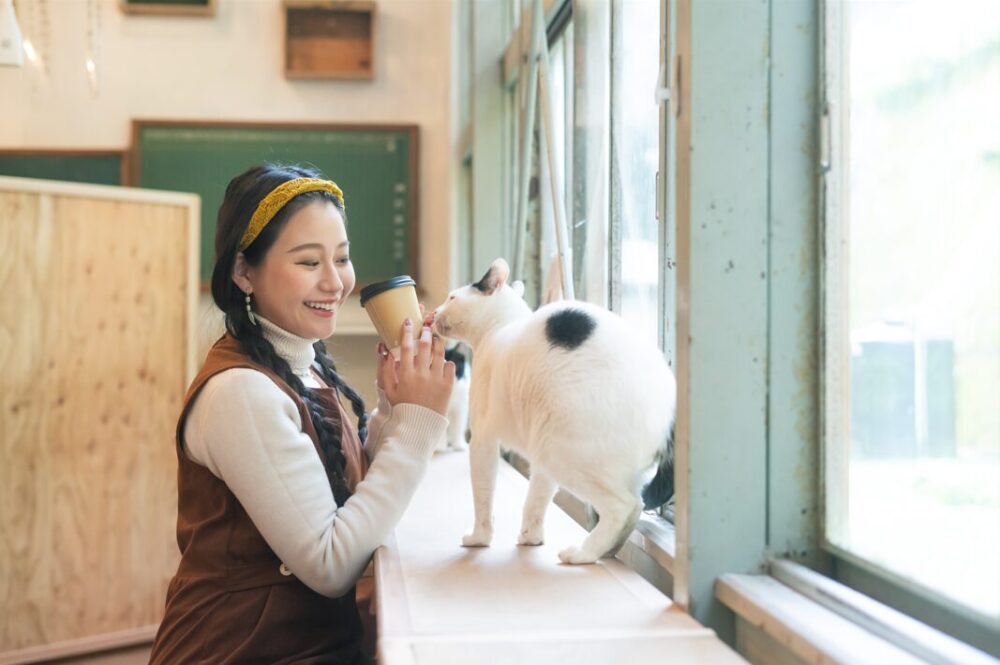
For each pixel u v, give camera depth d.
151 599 2.71
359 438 1.31
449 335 1.27
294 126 3.80
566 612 0.84
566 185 1.88
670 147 1.21
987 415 0.67
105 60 3.74
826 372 0.85
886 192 0.78
